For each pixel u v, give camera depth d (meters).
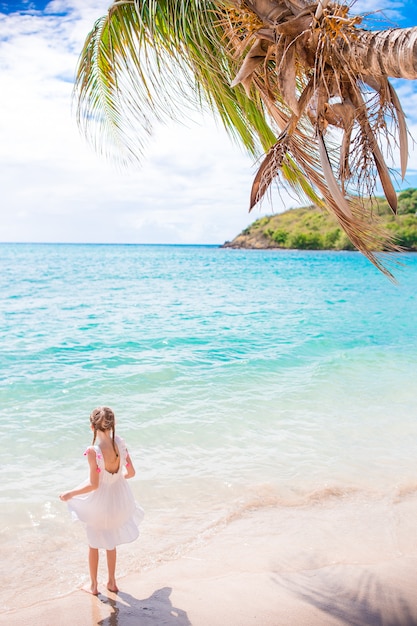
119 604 4.04
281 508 5.66
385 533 5.13
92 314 21.81
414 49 3.29
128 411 8.65
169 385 10.25
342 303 27.31
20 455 6.86
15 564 4.63
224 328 18.00
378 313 22.91
